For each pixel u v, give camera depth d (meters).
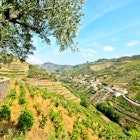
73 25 16.12
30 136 23.47
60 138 29.45
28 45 17.39
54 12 14.87
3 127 21.38
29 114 24.20
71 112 44.41
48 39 16.41
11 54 17.14
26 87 45.31
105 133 51.25
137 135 133.50
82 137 37.41
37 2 14.59
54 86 153.00
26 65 165.38
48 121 30.89
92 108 149.25
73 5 15.73
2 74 107.94
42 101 40.31
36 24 15.80
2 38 12.84
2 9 12.48
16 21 15.15
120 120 163.38
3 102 28.77
